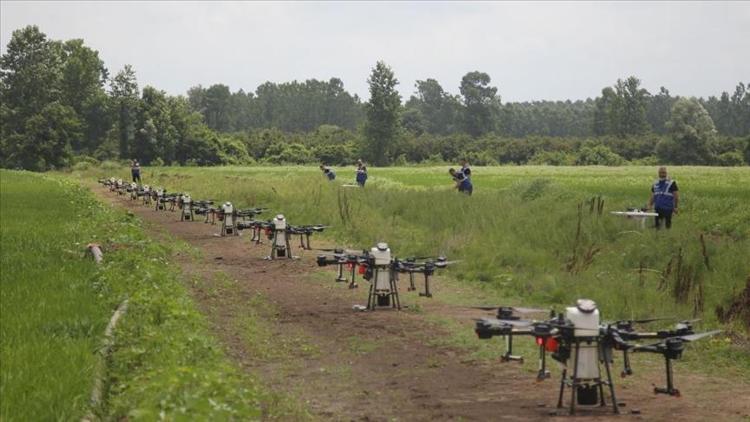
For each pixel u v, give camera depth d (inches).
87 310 1044.5
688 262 1542.8
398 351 1012.5
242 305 1320.1
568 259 1668.3
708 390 842.2
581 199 2458.2
